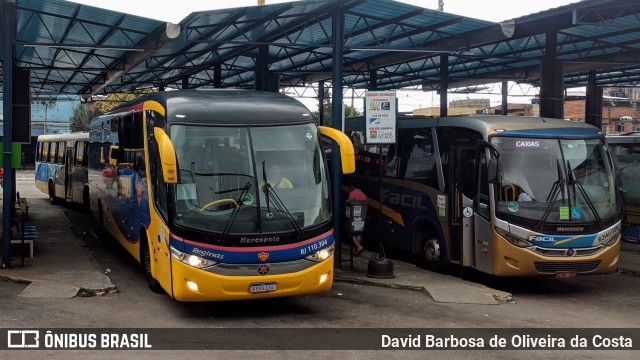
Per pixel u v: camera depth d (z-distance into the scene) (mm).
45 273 11984
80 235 18500
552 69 19500
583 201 11695
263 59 21156
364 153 16984
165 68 25578
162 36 16359
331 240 9539
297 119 9805
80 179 22719
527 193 11602
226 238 8797
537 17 16328
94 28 17125
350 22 17641
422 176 14266
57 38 18875
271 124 9594
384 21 17125
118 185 14062
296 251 9078
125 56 21688
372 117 12844
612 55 23391
